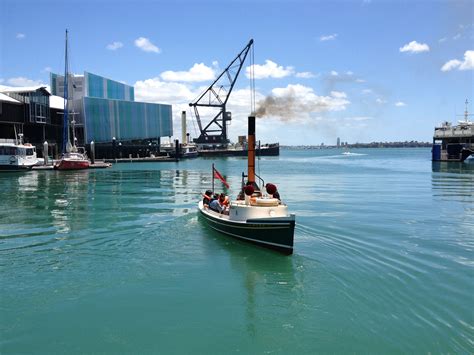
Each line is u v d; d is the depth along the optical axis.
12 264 13.92
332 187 41.09
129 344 8.66
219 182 49.22
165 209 26.20
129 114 115.12
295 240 16.81
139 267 13.53
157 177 57.44
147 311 10.17
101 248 15.95
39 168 72.12
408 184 43.66
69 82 102.19
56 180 52.28
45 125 92.00
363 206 26.92
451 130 88.19
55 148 96.06
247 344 8.60
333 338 8.73
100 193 36.84
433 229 18.98
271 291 11.31
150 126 121.69
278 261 13.92
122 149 115.44
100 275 12.78
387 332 8.90
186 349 8.45
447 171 64.19
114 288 11.70
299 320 9.57
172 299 10.89
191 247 15.95
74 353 8.34
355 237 17.31
